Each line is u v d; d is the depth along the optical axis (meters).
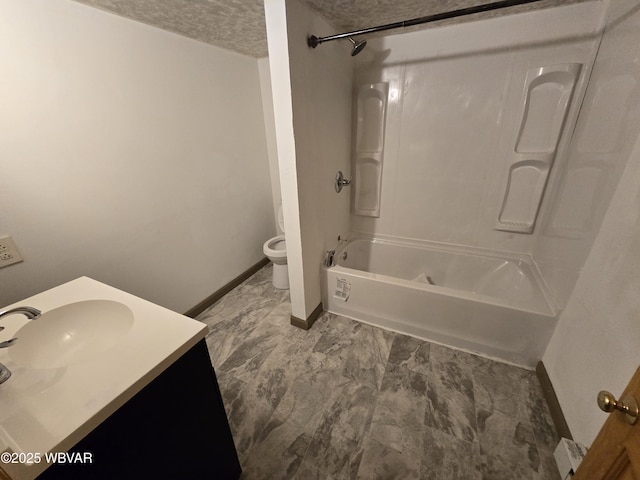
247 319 1.99
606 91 1.21
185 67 1.71
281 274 2.35
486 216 1.95
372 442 1.17
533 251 1.86
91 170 1.34
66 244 1.30
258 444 1.18
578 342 1.14
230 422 1.27
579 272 1.21
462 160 1.89
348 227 2.39
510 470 1.06
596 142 1.22
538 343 1.43
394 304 1.74
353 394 1.39
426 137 1.93
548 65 1.50
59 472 0.51
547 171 1.66
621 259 0.95
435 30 1.68
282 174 1.45
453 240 2.12
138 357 0.67
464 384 1.42
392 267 2.31
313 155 1.57
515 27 1.52
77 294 0.96
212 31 1.62
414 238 2.25
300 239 1.58
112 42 1.34
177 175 1.78
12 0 1.02
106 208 1.43
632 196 0.94
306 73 1.36
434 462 1.09
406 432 1.21
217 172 2.08
